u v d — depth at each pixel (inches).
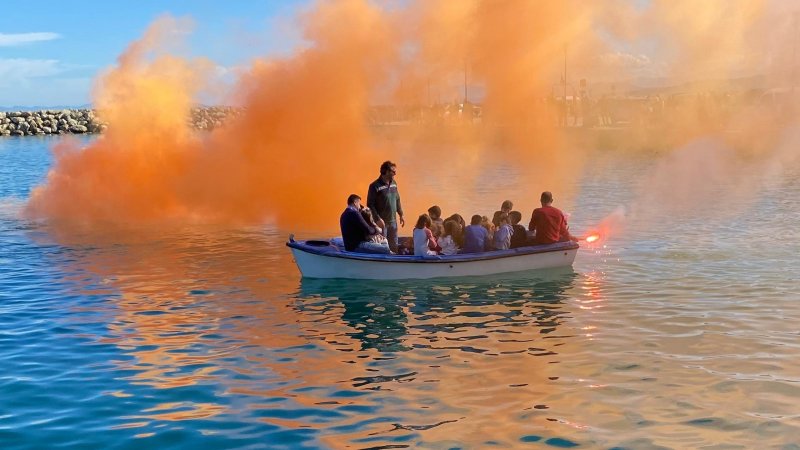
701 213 908.6
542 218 630.5
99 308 527.2
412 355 422.3
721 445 304.7
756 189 1128.8
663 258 658.8
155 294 564.1
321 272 603.2
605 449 303.0
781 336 439.5
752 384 367.2
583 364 401.1
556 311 504.1
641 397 354.6
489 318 491.8
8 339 457.4
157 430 327.0
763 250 682.2
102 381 386.3
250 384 381.1
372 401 356.8
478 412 341.7
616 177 1333.7
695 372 385.1
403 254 615.5
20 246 760.3
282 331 471.2
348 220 598.2
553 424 327.0
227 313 511.8
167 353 430.9
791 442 306.0
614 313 496.4
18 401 359.9
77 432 325.4
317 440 315.6
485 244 615.5
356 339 453.1
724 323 467.8
